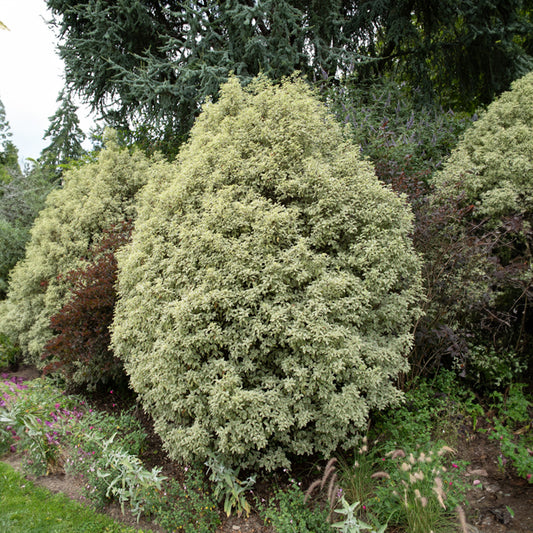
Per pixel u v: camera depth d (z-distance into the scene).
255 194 3.95
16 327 7.14
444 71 9.44
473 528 3.02
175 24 9.63
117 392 5.77
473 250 4.64
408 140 6.54
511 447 3.60
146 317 4.00
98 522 3.27
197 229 3.87
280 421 3.21
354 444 3.51
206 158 4.33
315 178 3.86
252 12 6.93
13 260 10.17
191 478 3.58
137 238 4.63
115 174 7.31
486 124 6.07
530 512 3.12
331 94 7.47
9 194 12.17
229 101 4.84
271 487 3.63
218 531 3.17
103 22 8.11
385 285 3.65
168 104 8.36
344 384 3.50
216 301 3.50
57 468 4.02
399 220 3.94
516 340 5.09
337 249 3.91
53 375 6.33
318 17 7.94
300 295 3.60
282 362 3.41
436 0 8.21
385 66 9.76
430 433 4.05
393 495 3.06
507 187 5.29
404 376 4.65
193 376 3.45
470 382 4.92
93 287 5.32
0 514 3.34
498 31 7.94
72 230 6.89
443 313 4.70
